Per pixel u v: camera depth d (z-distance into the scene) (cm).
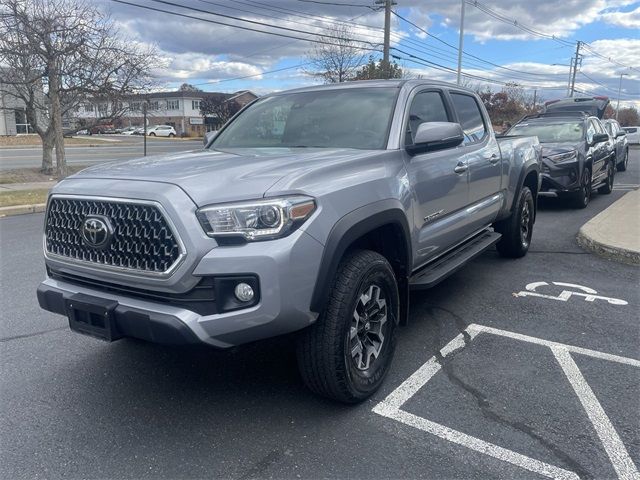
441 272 446
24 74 1809
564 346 426
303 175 305
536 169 706
